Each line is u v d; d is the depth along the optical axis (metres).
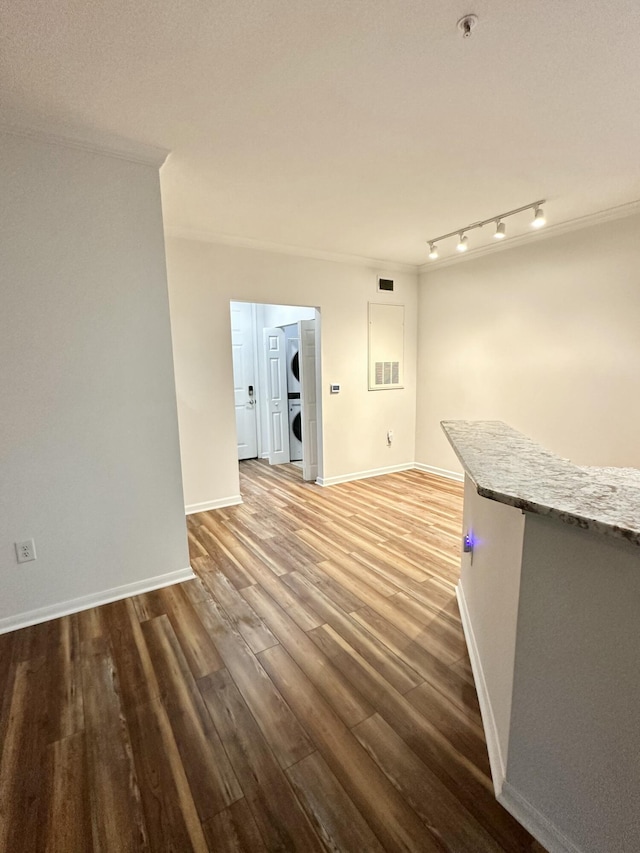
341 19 1.36
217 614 2.24
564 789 1.08
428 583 2.54
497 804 1.25
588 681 0.99
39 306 2.04
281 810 1.24
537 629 1.10
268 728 1.53
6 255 1.95
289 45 1.47
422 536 3.24
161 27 1.38
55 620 2.19
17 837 1.18
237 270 3.77
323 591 2.46
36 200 1.98
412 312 5.01
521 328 3.91
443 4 1.31
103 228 2.15
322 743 1.46
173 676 1.78
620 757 0.94
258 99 1.79
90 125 1.96
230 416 3.91
